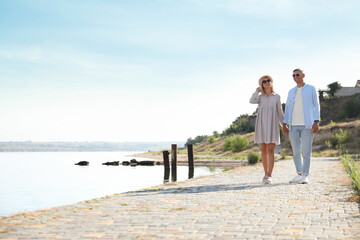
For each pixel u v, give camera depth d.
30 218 4.26
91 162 46.62
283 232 3.37
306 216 4.12
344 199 5.30
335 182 7.70
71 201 11.57
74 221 4.07
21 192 14.15
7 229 3.67
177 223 3.89
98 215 4.43
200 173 23.42
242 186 7.43
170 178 20.36
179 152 73.06
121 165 37.25
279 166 15.14
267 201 5.31
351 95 64.00
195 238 3.23
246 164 27.81
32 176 23.00
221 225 3.75
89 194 13.37
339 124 45.78
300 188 6.84
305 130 7.92
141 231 3.55
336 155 31.11
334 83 65.38
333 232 3.33
